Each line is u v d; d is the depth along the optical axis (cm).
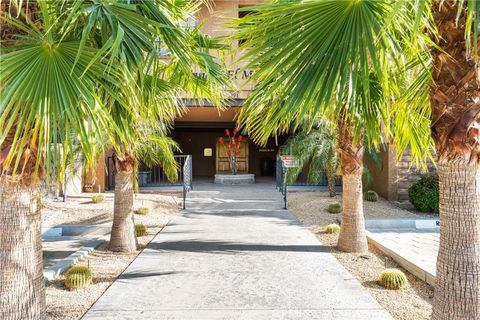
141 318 309
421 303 343
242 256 489
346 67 207
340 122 502
